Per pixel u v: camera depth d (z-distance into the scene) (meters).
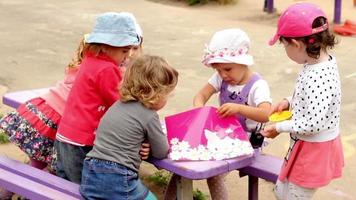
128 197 3.08
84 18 10.30
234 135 3.19
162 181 4.27
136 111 3.08
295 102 3.06
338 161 3.15
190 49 8.18
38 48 8.12
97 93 3.41
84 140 3.43
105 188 3.07
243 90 3.43
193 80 6.73
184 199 3.30
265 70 7.16
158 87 3.05
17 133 3.77
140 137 3.09
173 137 3.22
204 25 9.91
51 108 3.75
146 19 10.36
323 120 2.94
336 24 9.81
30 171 3.49
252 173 3.37
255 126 3.47
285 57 7.73
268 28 9.78
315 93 2.94
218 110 3.23
